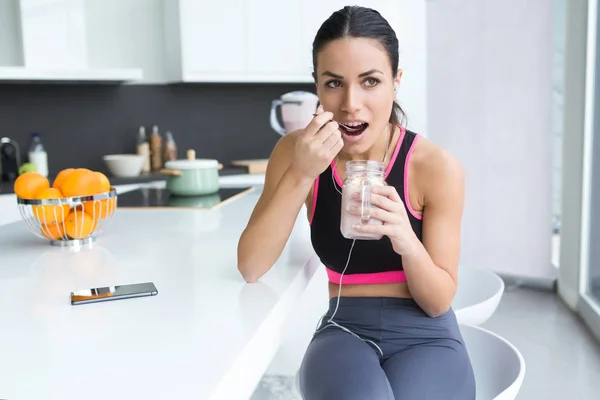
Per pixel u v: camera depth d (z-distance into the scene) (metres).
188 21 3.91
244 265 1.21
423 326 1.30
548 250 4.12
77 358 0.83
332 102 1.25
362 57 1.20
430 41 4.33
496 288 1.75
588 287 3.68
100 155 4.25
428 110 4.41
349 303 1.35
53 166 4.16
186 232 1.70
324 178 1.35
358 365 1.15
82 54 3.88
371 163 1.16
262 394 2.42
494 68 4.10
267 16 4.02
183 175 2.35
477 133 4.24
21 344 0.89
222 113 4.47
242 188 2.64
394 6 4.12
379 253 1.31
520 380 1.20
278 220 1.21
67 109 4.15
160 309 1.04
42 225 1.48
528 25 3.92
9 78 3.42
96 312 1.03
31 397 0.72
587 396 2.71
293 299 1.21
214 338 0.90
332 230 1.35
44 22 3.74
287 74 4.10
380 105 1.23
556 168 4.96
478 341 1.44
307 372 1.20
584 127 3.53
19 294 1.14
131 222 1.88
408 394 1.14
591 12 3.41
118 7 4.09
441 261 1.31
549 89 3.91
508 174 4.16
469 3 4.13
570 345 3.27
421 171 1.32
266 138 4.55
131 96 4.27
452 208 1.33
